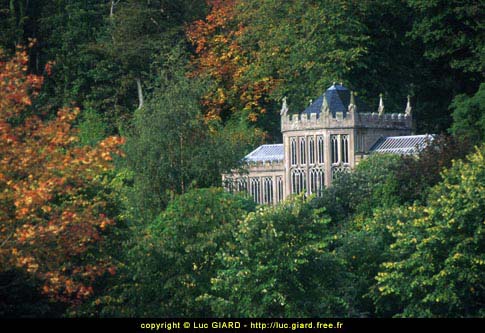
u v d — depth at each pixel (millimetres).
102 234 155125
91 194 157125
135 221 180375
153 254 154125
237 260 149125
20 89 129250
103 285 152875
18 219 126875
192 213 161125
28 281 135750
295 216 153375
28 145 129000
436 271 152750
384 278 153000
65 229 132125
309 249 149875
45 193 122625
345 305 149875
